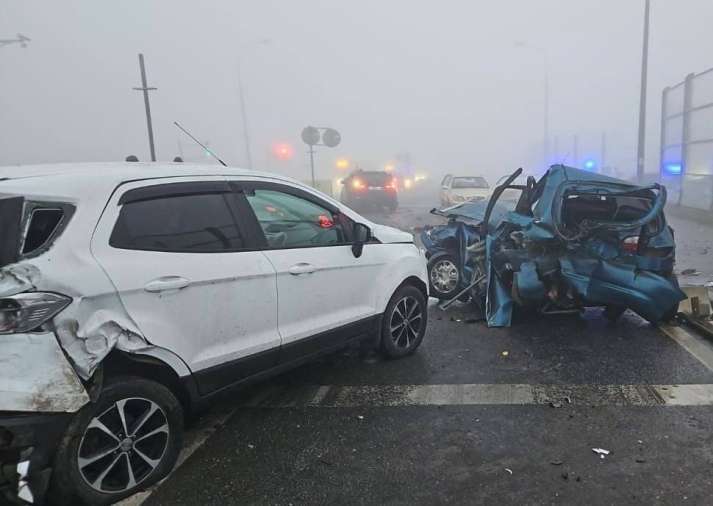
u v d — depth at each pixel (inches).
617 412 146.6
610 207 228.2
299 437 136.1
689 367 178.2
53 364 93.0
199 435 137.5
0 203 93.0
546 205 209.9
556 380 169.6
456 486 114.4
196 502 109.7
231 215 131.5
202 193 126.3
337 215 165.2
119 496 107.2
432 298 281.1
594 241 206.7
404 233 198.7
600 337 211.2
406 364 185.6
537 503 108.3
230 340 127.2
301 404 155.3
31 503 94.6
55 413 94.0
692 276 305.6
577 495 110.5
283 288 139.6
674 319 227.1
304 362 150.6
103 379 104.8
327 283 154.5
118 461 107.0
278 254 140.0
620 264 206.2
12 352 89.7
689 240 436.5
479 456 126.0
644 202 223.8
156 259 112.0
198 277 118.0
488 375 175.0
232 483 116.4
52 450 95.4
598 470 119.3
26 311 90.5
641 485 113.4
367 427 140.9
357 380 172.1
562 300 211.2
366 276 170.4
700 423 139.6
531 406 151.6
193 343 118.3
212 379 123.6
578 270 204.5
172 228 117.8
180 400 122.4
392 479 117.3
